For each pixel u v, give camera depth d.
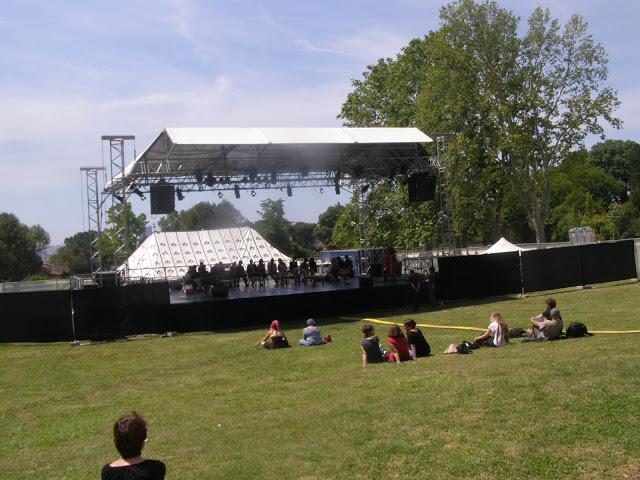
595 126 31.81
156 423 7.50
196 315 18.47
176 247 35.91
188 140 18.58
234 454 5.68
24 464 6.16
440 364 9.28
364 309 20.94
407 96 40.28
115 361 14.08
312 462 5.14
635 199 63.28
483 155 35.41
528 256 21.47
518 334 11.97
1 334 17.16
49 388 11.47
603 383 6.43
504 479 4.36
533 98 32.56
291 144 19.78
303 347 13.98
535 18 32.12
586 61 31.39
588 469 4.35
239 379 10.70
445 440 5.25
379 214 38.62
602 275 21.91
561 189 66.50
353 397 7.50
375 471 4.78
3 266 66.00
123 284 19.91
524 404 6.02
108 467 3.35
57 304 17.08
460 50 33.00
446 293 21.17
